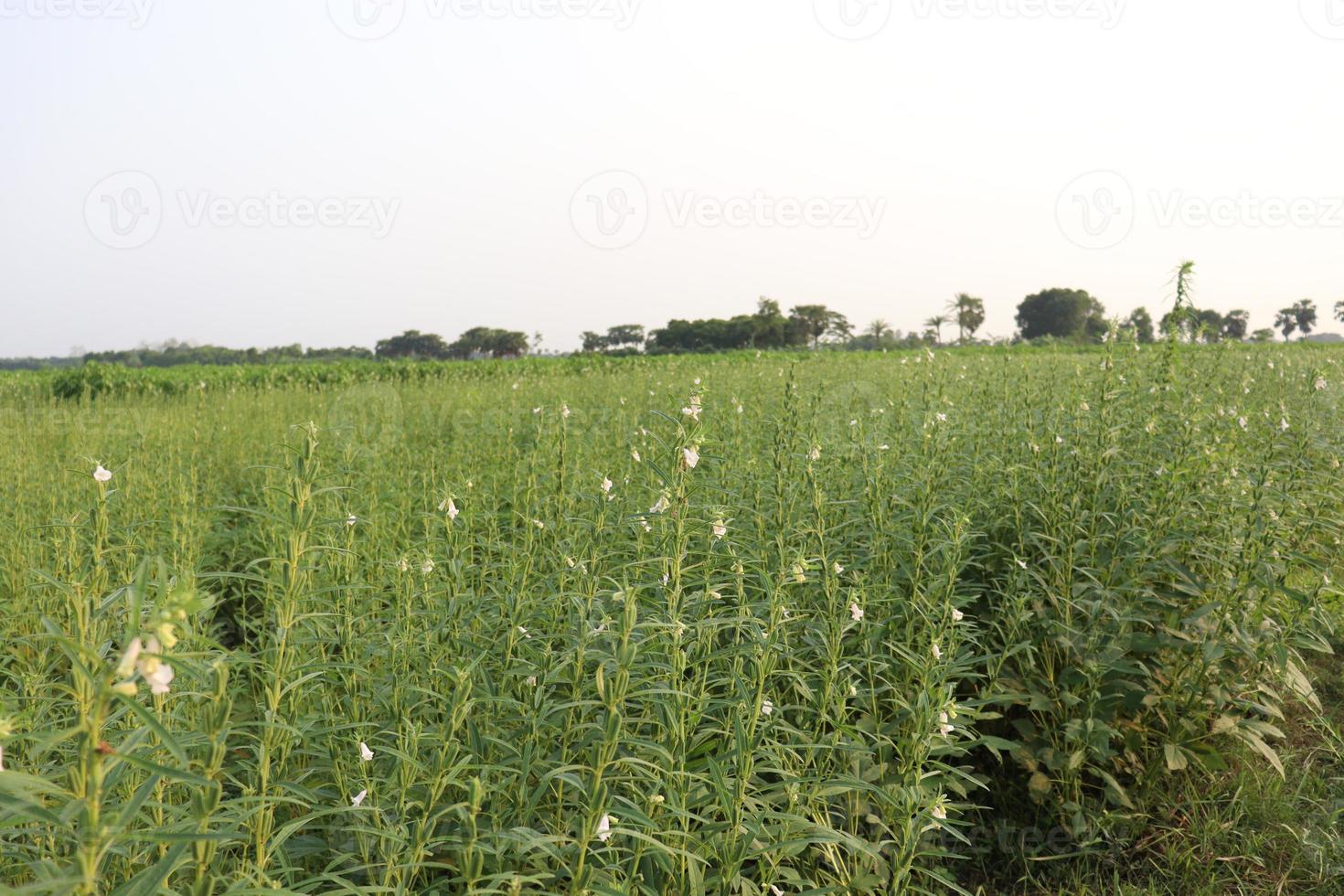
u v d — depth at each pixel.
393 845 2.25
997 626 4.35
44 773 2.48
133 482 5.86
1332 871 3.45
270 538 5.14
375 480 5.89
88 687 1.85
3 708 1.49
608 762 2.13
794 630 3.91
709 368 15.16
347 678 3.13
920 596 3.98
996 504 5.21
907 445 5.68
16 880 2.23
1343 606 5.05
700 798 2.59
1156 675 4.06
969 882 3.59
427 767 2.41
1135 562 4.26
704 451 5.88
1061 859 3.68
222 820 1.95
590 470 5.62
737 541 4.27
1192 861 3.57
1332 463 5.10
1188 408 5.12
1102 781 3.98
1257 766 4.10
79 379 19.61
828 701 3.17
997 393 7.25
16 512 5.29
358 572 3.99
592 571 3.28
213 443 8.82
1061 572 4.38
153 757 2.26
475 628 3.51
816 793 2.87
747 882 2.61
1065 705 4.02
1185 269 5.55
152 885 1.50
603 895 2.10
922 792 2.99
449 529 3.53
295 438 7.88
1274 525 4.09
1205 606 3.93
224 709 1.66
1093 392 5.72
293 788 2.22
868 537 4.75
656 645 3.18
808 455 4.48
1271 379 8.61
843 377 11.48
